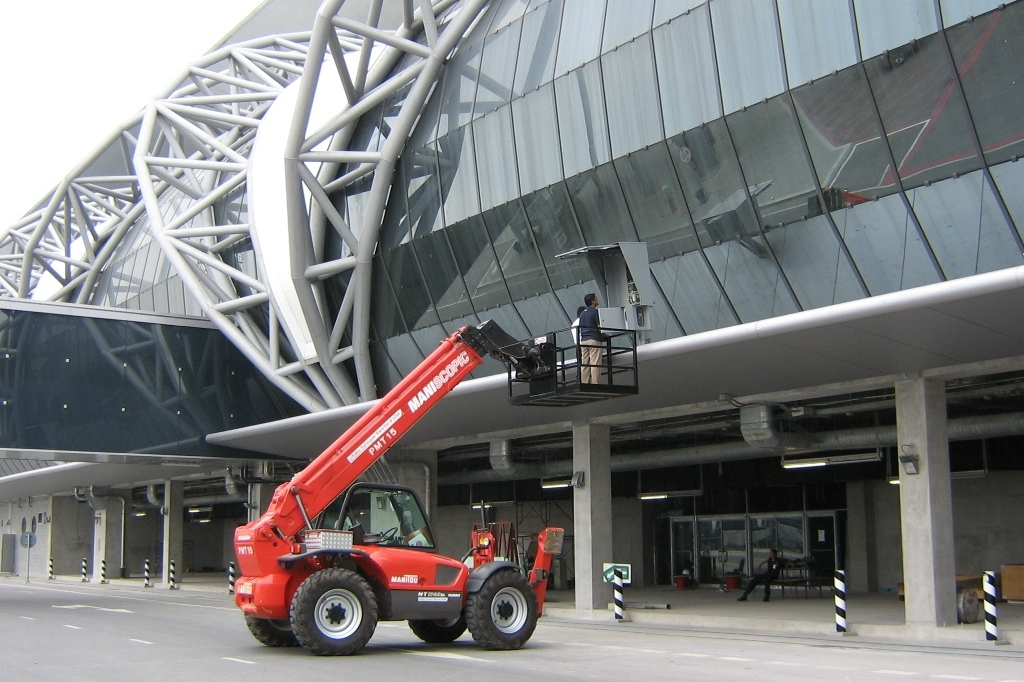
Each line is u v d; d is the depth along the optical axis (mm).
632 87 21703
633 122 21781
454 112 26484
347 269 29844
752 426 23484
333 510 16719
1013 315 16062
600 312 19422
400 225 28281
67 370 32062
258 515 38094
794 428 26406
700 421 28391
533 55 24219
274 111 33156
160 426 33438
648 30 21234
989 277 15000
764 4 19141
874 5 17516
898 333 17391
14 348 31266
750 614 24922
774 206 19875
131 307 46875
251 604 16016
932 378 20047
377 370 31078
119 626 22078
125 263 49125
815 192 19141
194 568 64750
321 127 29281
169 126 38688
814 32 18406
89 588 44344
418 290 28531
